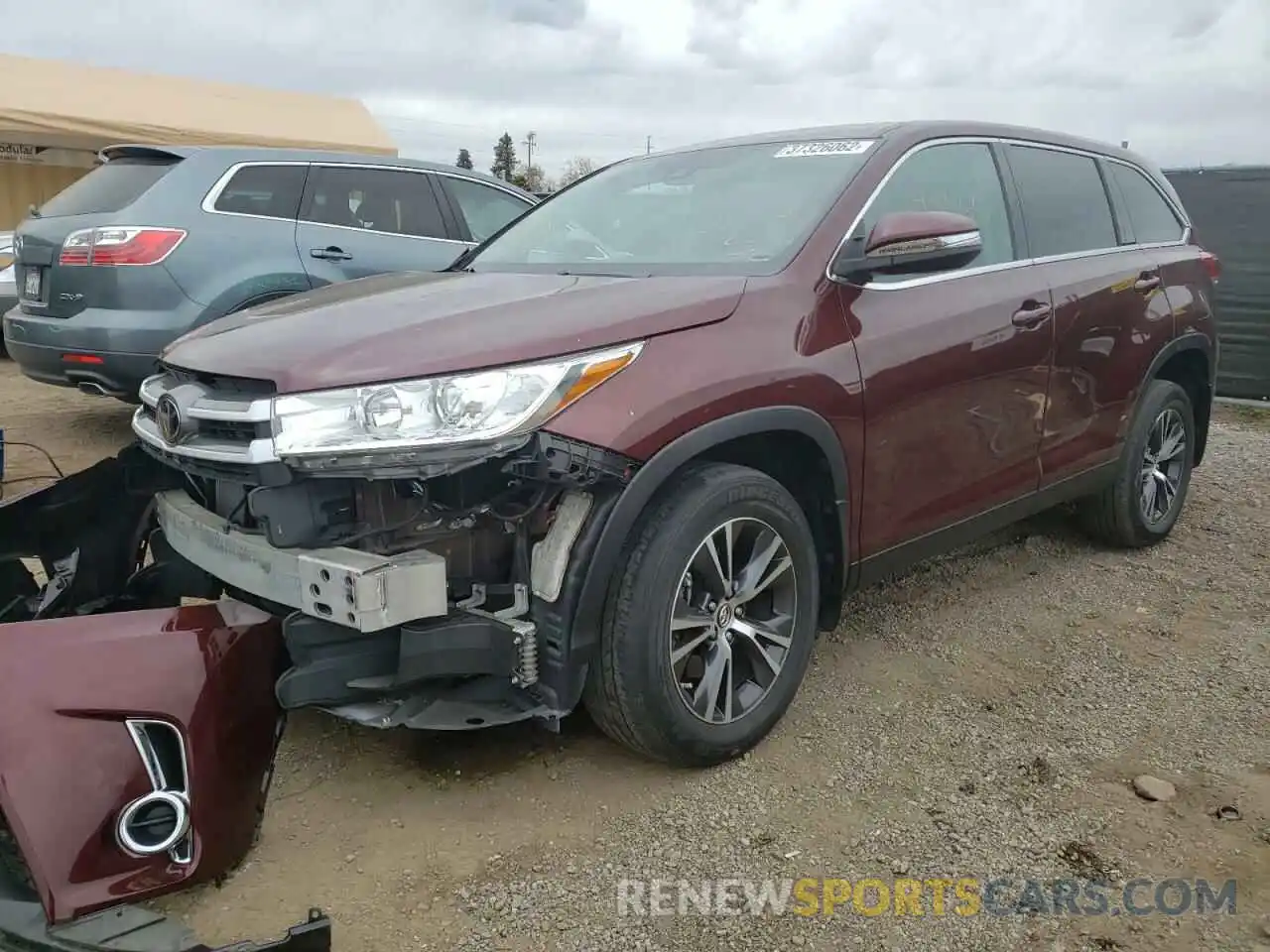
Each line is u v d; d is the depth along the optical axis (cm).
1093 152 458
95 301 568
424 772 289
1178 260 480
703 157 390
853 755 300
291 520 242
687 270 319
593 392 248
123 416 741
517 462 238
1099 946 223
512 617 254
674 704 268
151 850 216
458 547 257
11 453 619
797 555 298
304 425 235
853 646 377
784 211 333
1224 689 346
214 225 594
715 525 271
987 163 392
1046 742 309
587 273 332
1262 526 540
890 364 317
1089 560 477
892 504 329
